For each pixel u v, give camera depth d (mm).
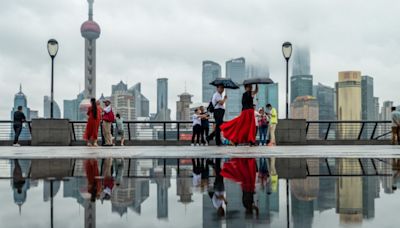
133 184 3719
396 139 18891
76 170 5215
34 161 7023
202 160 7094
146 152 10188
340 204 2535
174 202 2666
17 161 7027
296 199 2760
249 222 2002
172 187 3482
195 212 2293
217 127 15031
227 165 5969
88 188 3422
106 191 3221
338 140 20438
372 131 21047
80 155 8820
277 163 6344
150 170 5191
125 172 4957
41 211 2322
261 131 18281
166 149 12547
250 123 13648
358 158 7492
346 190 3230
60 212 2289
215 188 3400
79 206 2500
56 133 19203
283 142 18938
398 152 9961
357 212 2252
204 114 17688
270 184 3664
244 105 13602
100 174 4703
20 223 1985
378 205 2496
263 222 2000
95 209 2395
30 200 2736
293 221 2016
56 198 2844
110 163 6488
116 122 19469
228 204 2564
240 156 8133
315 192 3121
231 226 1913
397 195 2943
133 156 8297
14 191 3219
